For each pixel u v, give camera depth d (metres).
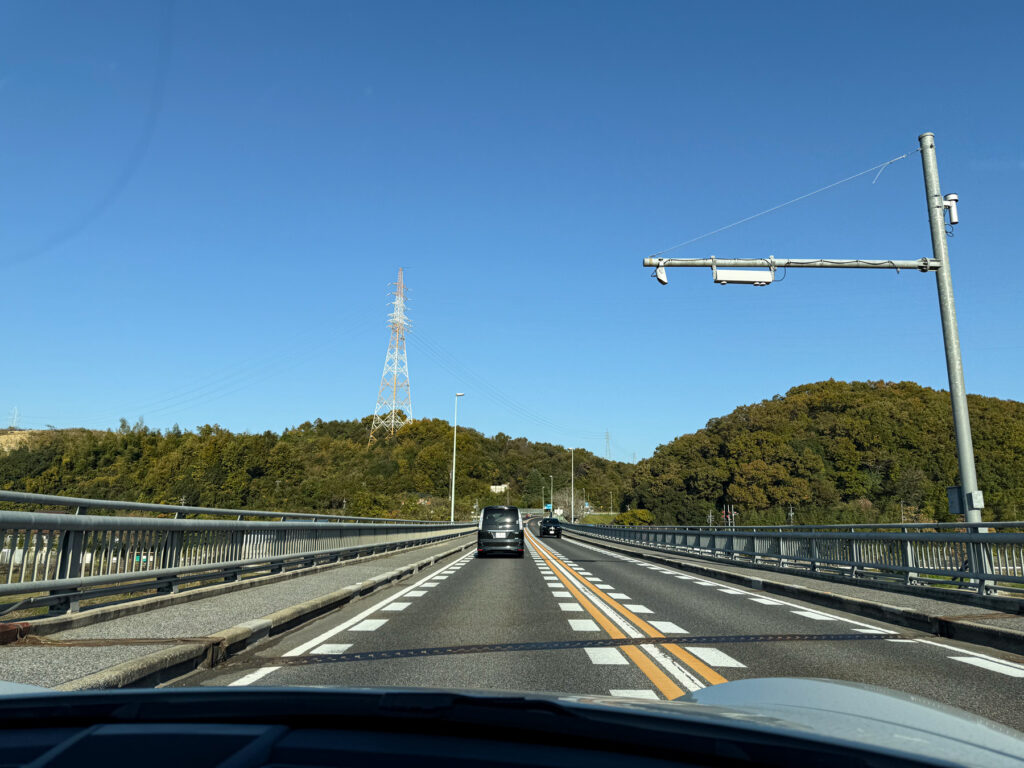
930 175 14.43
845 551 15.98
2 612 7.14
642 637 9.05
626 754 2.00
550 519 64.81
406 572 19.25
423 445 138.50
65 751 1.92
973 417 96.81
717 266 14.78
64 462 86.56
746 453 100.81
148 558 9.85
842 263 14.61
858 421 102.75
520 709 2.09
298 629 9.70
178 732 2.08
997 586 11.06
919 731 2.19
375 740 2.08
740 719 2.13
